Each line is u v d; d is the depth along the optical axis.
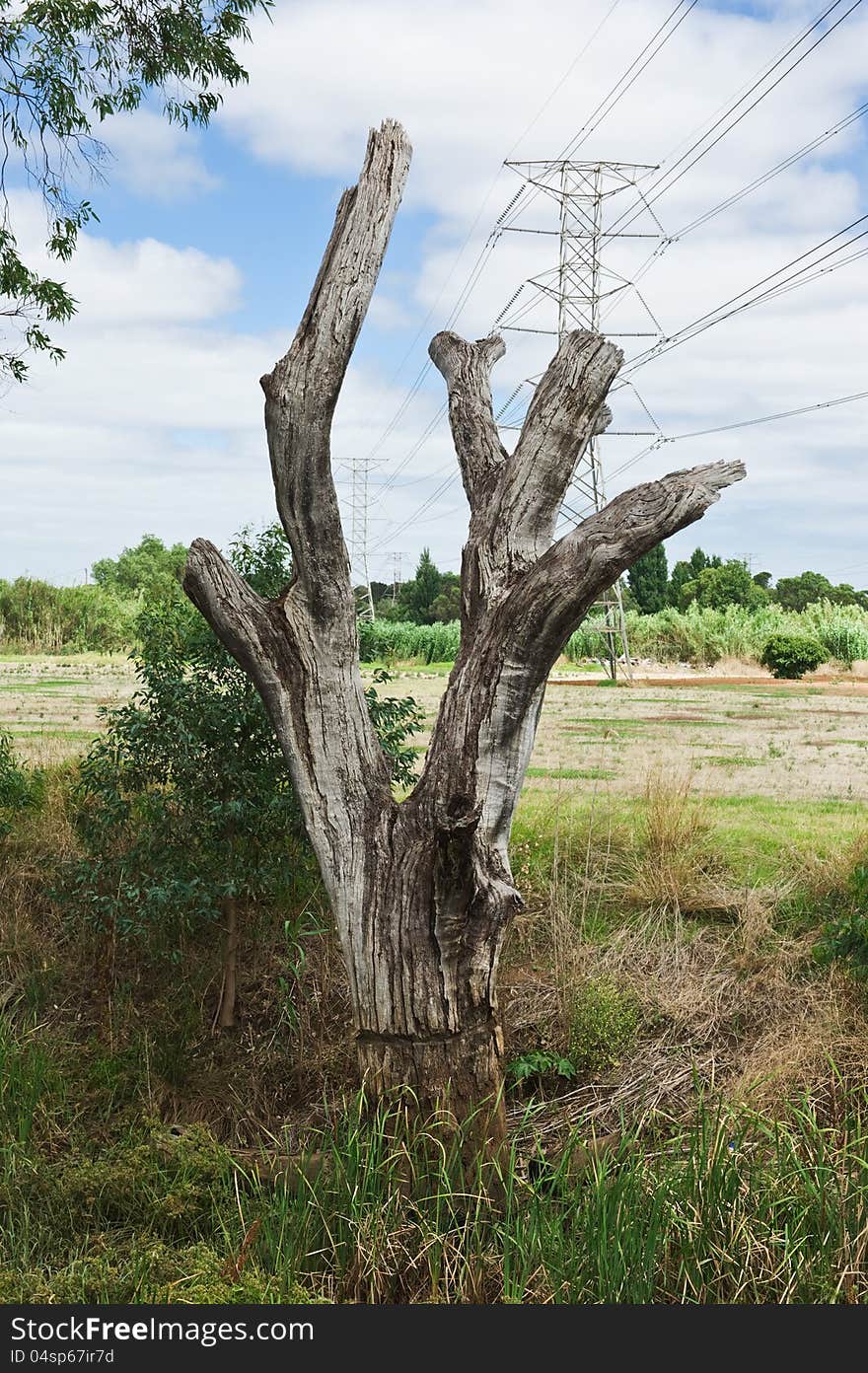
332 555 4.84
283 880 6.30
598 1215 4.29
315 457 4.68
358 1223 4.33
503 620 4.66
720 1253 4.14
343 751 4.93
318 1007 6.19
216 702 6.05
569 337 5.03
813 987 6.12
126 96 8.48
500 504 4.96
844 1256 4.16
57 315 8.30
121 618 42.78
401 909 4.67
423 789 4.74
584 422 4.93
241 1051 6.10
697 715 18.23
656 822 7.88
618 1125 5.37
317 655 4.91
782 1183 4.48
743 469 4.53
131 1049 6.02
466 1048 4.68
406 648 43.88
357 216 4.72
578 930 6.72
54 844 7.71
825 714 18.58
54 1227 4.62
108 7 8.27
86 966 6.83
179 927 6.62
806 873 7.21
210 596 4.93
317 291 4.69
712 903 7.03
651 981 6.32
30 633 41.53
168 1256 4.25
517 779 4.83
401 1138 4.63
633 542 4.40
